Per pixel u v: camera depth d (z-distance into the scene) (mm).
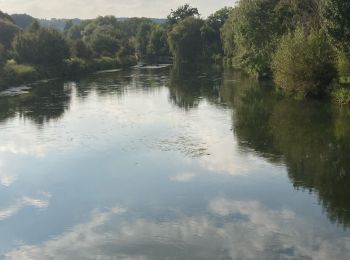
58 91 53250
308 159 23016
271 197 18438
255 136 27922
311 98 40469
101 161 23891
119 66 94938
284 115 33969
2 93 51844
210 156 24062
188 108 39094
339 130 28547
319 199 18094
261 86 51938
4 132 31031
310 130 28875
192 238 15180
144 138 28344
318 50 39438
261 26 55219
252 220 16406
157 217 16938
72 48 88062
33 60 74500
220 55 102750
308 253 13969
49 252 14656
